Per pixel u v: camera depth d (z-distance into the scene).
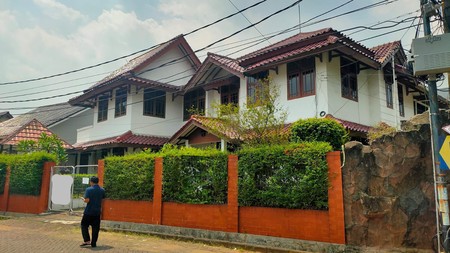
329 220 8.01
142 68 20.33
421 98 19.80
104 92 21.20
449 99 9.61
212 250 8.90
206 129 14.68
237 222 9.31
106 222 12.13
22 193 15.42
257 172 9.19
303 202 8.37
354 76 15.11
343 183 8.02
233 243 9.12
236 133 11.86
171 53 22.50
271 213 8.82
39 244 9.34
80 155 24.11
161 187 10.98
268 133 11.03
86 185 15.59
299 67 14.54
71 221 13.23
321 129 10.01
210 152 10.23
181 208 10.48
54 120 26.38
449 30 7.42
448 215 6.78
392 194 7.62
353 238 7.74
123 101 20.36
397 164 7.70
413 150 7.66
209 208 9.91
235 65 17.47
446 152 6.80
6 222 13.37
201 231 9.89
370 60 14.38
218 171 9.87
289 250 8.26
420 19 8.48
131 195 11.73
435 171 7.00
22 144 17.89
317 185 8.23
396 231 7.45
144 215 11.30
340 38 13.15
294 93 14.59
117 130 20.36
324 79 13.55
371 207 7.67
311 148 8.46
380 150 7.89
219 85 17.94
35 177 14.90
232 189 9.52
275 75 15.32
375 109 15.49
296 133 10.35
